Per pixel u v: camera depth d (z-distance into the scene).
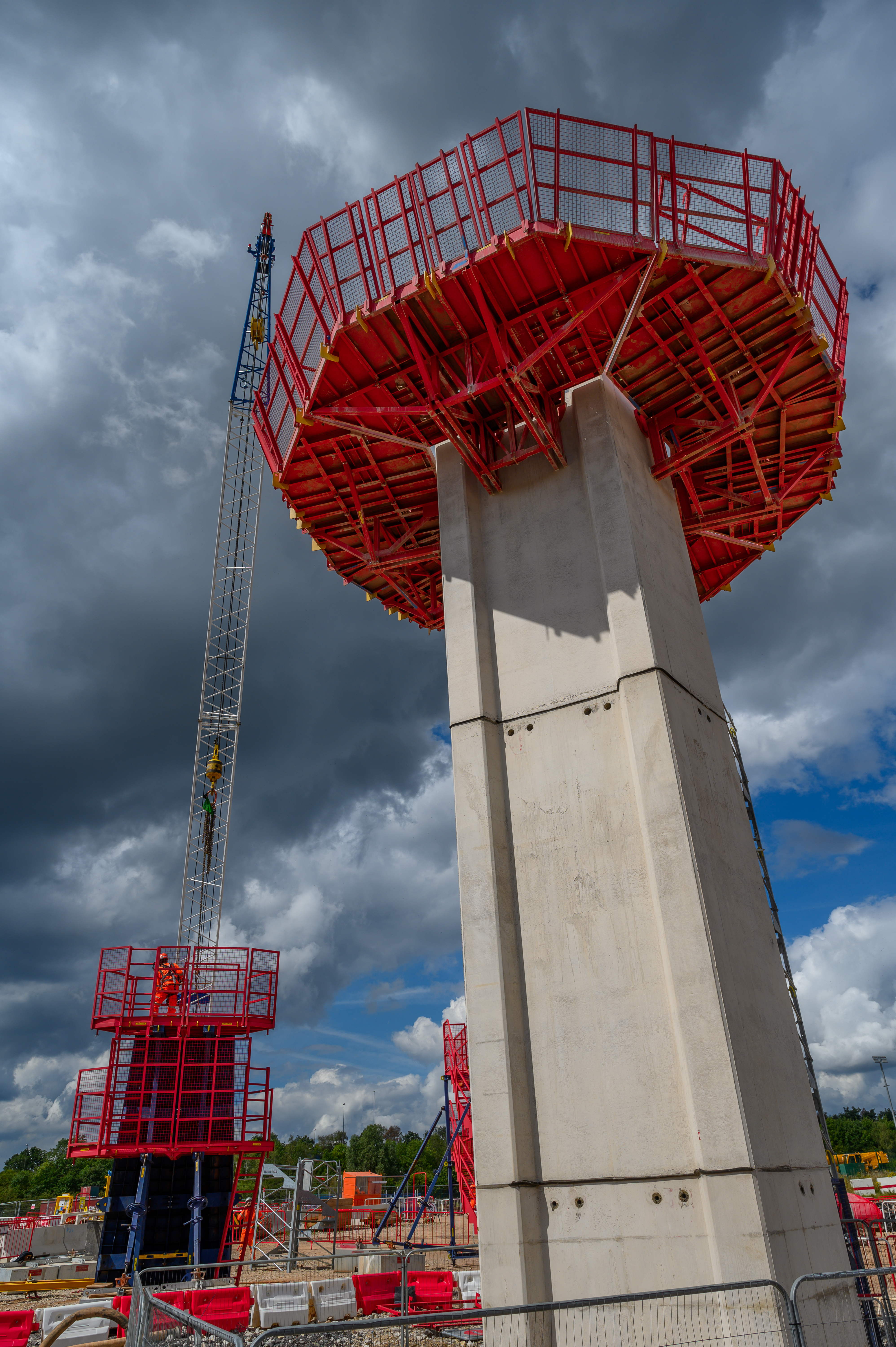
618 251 12.01
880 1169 57.25
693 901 10.42
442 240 12.65
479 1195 10.44
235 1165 22.55
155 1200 21.62
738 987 10.49
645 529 13.58
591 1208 9.98
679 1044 10.02
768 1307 8.50
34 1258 29.27
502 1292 9.85
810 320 13.26
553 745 12.61
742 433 14.55
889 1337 10.27
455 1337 13.91
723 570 21.19
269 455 16.88
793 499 18.77
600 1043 10.67
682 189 12.62
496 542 14.62
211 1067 22.53
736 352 14.01
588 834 11.80
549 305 12.77
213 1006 22.86
